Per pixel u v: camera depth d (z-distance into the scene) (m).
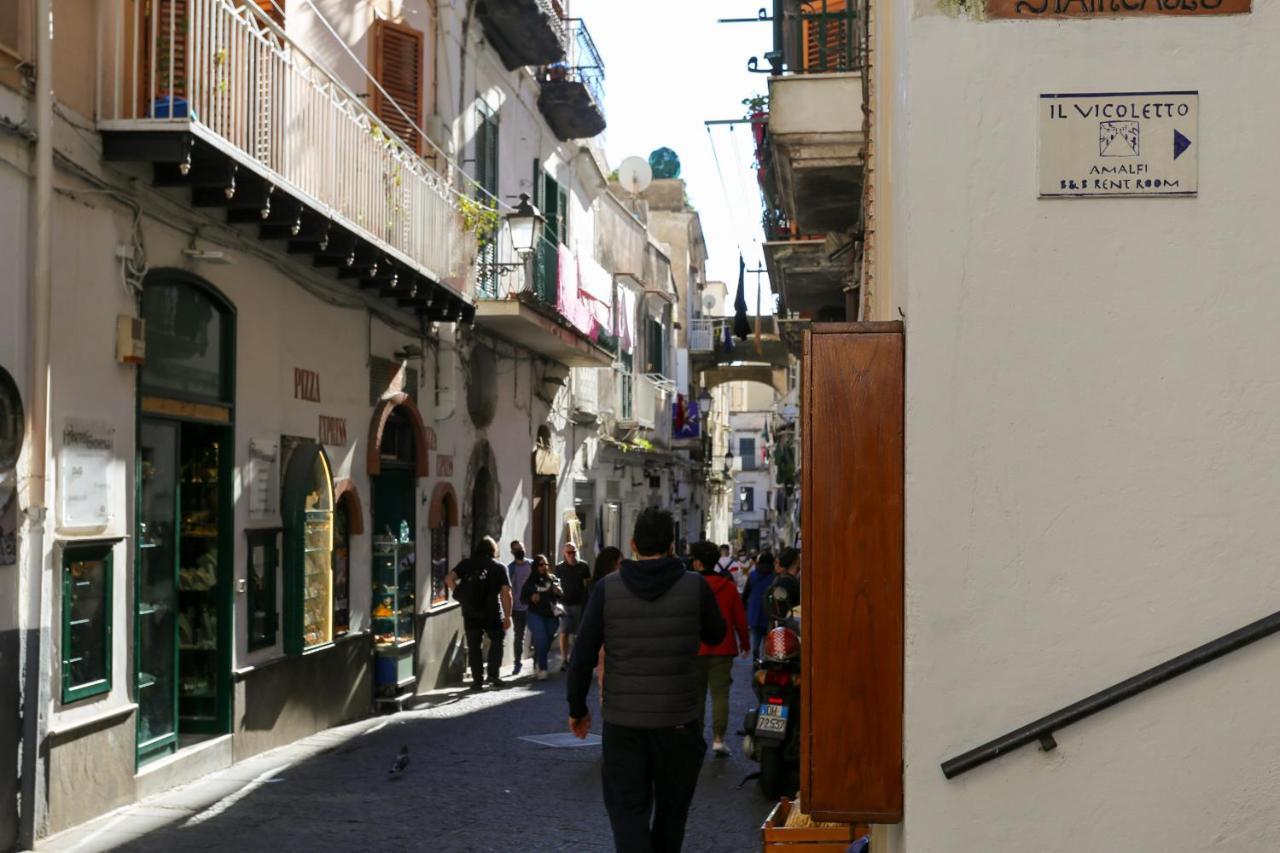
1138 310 3.86
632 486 34.50
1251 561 3.81
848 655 4.16
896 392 4.18
